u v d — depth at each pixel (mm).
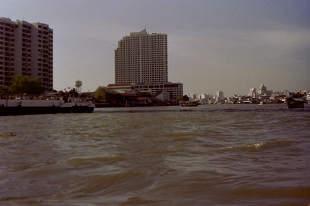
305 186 10242
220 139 23797
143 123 43500
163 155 16547
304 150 17766
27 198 9531
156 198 9281
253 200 9000
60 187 10711
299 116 59562
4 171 13234
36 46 149125
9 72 140125
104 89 199750
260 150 17906
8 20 142125
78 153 17844
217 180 11188
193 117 60969
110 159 15500
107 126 38125
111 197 9477
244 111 95375
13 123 45969
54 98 100938
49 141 23734
